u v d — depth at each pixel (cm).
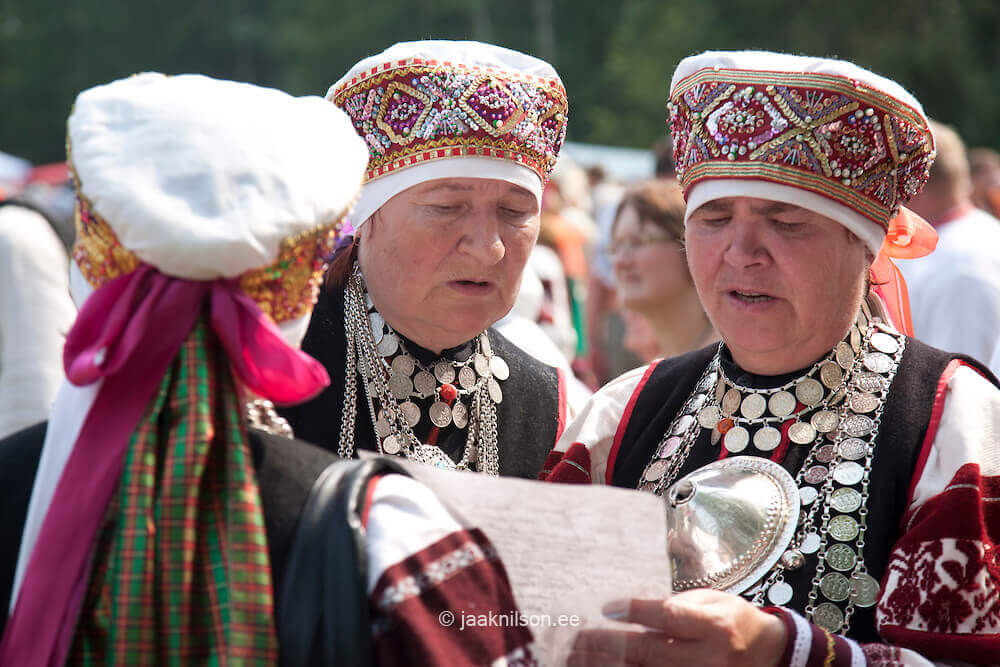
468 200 234
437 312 241
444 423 251
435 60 233
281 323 150
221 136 143
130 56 4500
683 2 2702
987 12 2173
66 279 320
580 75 3484
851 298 207
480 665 141
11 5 4544
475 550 148
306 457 150
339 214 149
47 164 4488
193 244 136
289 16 4197
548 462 233
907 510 192
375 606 139
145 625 132
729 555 197
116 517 138
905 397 202
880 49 2169
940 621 179
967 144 2098
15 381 307
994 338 408
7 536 147
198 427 138
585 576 156
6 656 137
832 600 190
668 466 218
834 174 200
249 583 135
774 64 203
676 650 166
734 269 204
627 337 553
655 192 434
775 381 212
